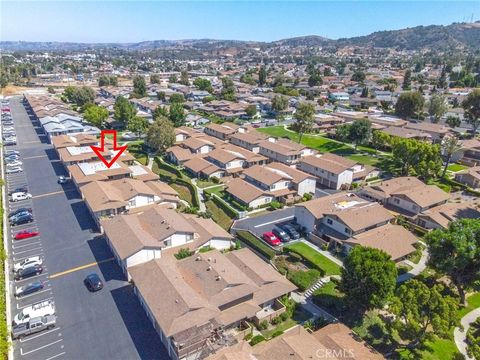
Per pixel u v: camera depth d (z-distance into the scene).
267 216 73.00
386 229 62.47
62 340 40.97
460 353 40.22
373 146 118.81
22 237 60.97
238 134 119.19
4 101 193.38
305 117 125.44
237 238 64.94
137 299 47.72
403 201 73.62
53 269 53.31
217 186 87.44
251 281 46.81
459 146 97.62
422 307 39.12
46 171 92.00
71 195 78.44
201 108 173.00
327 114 154.88
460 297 48.75
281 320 45.06
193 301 41.31
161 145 107.06
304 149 104.69
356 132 113.94
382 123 134.50
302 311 47.38
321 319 44.50
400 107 154.38
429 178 88.50
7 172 89.69
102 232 62.88
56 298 47.44
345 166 89.00
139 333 42.22
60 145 101.44
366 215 63.28
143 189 73.19
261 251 58.84
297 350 35.81
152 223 59.69
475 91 126.94
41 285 48.88
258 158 98.81
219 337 39.00
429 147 89.06
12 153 102.19
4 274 50.28
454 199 81.44
